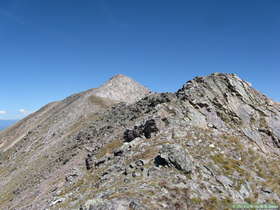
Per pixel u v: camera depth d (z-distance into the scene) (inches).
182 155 1130.7
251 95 2257.6
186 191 952.3
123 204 797.9
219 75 2285.9
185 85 2228.1
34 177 2410.2
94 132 2677.2
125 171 1186.0
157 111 1829.5
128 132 1862.7
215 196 995.3
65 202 1214.3
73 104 5275.6
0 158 4419.3
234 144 1573.6
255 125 1958.7
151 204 825.5
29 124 6038.4
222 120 1881.2
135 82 6678.2
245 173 1274.6
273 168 1421.0
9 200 2159.2
